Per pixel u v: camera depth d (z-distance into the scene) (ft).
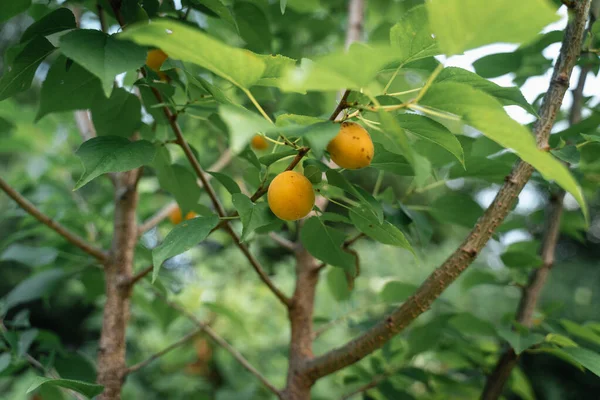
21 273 10.41
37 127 3.87
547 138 1.99
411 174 1.95
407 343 2.85
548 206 2.65
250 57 1.36
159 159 2.33
